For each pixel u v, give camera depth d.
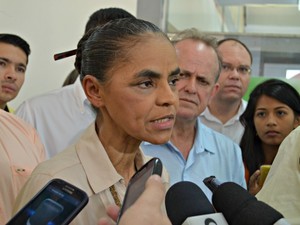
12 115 1.34
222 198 0.73
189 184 0.78
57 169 0.82
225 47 2.34
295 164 1.20
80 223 0.79
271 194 1.19
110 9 1.48
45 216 0.61
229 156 1.59
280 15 2.83
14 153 1.22
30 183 0.81
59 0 3.21
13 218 0.61
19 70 2.13
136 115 0.78
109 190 0.84
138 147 0.90
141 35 0.78
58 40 3.22
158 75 0.78
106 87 0.80
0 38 2.08
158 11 2.97
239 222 0.69
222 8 2.92
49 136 1.76
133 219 0.54
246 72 2.36
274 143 1.98
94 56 0.80
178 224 0.71
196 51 1.45
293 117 1.98
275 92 1.98
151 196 0.56
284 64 2.80
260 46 2.84
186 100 1.45
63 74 3.20
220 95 2.31
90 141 0.87
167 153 1.50
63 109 1.78
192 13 2.96
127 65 0.77
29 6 3.17
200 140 1.55
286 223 0.68
